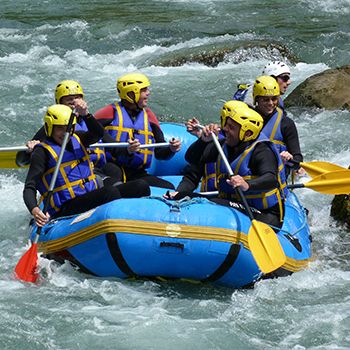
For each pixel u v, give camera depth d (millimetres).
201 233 16609
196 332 15469
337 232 21422
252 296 17250
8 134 29891
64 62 40938
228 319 16141
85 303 16641
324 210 23141
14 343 14883
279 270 17688
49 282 17562
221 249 16656
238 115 17547
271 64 22094
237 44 40469
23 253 19797
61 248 17719
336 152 27547
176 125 24891
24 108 32594
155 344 14984
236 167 17750
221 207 17203
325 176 20016
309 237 19875
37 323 15648
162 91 34781
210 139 18359
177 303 16844
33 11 52406
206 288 17641
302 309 16656
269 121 20719
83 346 14883
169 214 16781
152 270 17234
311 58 40906
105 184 20172
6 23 48875
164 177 22938
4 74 37562
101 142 21172
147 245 16688
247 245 16844
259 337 15461
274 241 16984
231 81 35938
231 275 17156
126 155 21469
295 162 20016
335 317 16219
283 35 44281
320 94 31609
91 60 41344
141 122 21734
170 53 41438
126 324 15695
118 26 47375
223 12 51438
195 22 48531
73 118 17578
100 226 16875
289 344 15180
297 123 30422
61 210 18484
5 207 23328
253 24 47656
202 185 19078
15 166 20375
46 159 18156
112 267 17328
